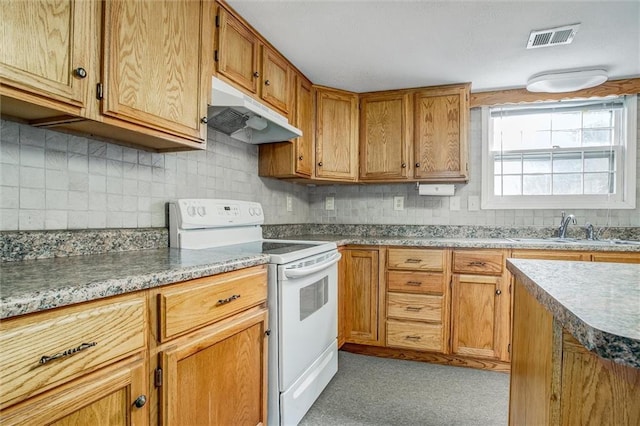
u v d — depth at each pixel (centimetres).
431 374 233
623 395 62
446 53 220
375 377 228
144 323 96
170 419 102
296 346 169
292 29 192
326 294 210
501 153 296
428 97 274
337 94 280
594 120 280
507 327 236
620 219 268
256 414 146
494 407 191
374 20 183
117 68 115
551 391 77
